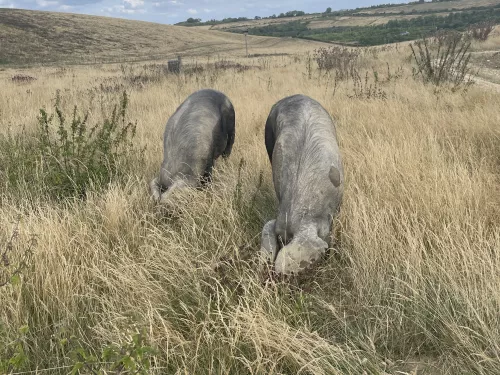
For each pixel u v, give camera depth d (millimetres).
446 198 4715
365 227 4219
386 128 7789
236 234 4578
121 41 73125
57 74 27344
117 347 2865
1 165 7012
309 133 4277
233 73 21422
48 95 14117
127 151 7199
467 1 168250
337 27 137000
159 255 4207
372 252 4004
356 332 3445
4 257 3557
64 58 55125
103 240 4668
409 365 3184
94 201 5566
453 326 3182
